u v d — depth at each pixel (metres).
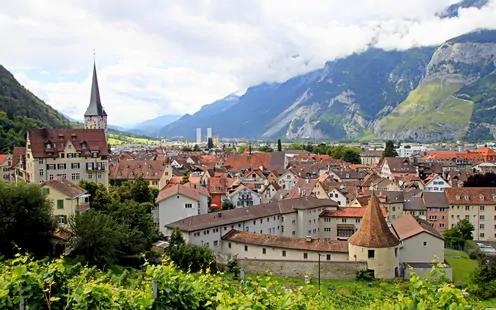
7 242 69.25
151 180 186.75
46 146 146.00
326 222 130.00
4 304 23.11
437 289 21.73
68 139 151.00
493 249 130.12
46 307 24.12
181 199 122.44
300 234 125.31
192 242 100.38
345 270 90.44
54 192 91.00
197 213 123.75
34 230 73.12
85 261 75.88
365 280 89.00
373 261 90.31
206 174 194.62
